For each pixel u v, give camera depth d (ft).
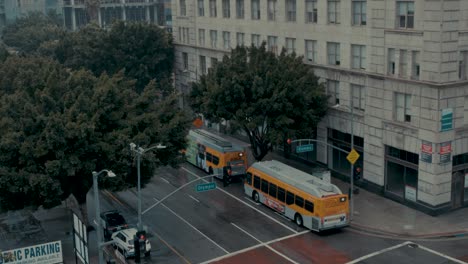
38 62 177.06
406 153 146.00
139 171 114.42
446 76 132.26
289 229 134.51
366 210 144.77
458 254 117.80
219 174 170.40
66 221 144.87
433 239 126.52
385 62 146.82
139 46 252.01
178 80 268.21
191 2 245.45
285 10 185.88
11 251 107.34
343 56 162.71
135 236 112.06
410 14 138.51
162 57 257.14
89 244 130.21
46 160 115.24
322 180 141.38
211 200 156.87
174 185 171.73
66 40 269.23
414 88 138.82
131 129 123.34
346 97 163.43
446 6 128.67
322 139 175.73
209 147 177.06
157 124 127.34
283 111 156.46
